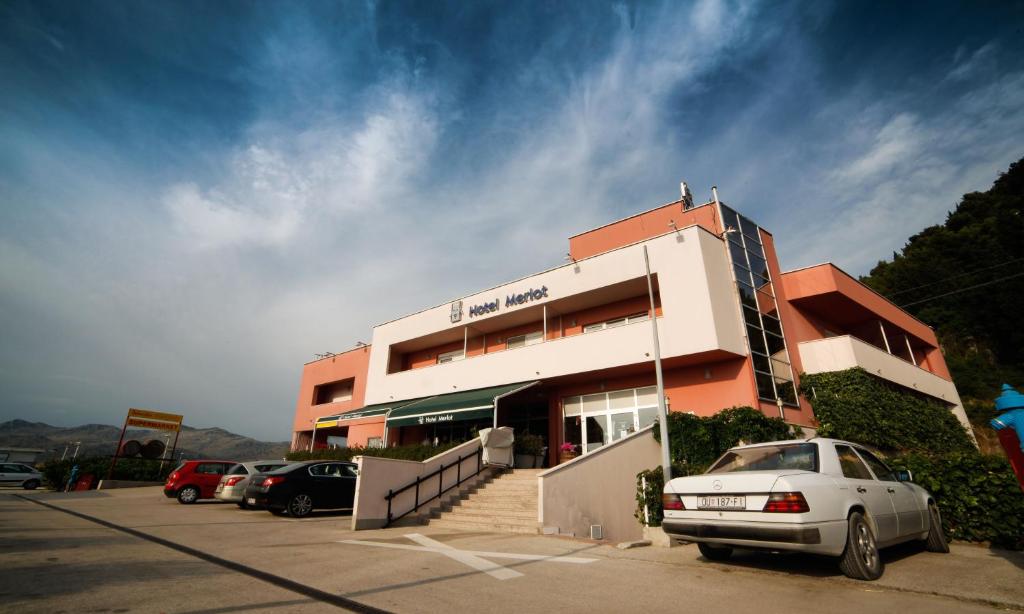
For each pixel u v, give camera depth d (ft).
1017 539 25.89
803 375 59.62
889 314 75.05
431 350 85.40
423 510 40.86
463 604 15.31
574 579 18.92
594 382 62.44
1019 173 151.74
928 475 29.68
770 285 62.18
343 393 101.55
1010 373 121.08
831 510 18.11
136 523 35.04
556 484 34.17
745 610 14.80
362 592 16.57
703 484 20.53
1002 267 127.13
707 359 52.60
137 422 91.45
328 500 44.73
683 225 62.28
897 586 17.43
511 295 68.13
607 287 59.26
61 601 14.56
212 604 14.70
